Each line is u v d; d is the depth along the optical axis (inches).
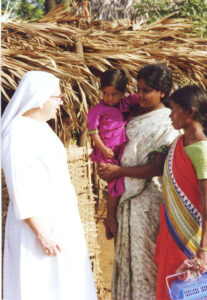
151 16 243.9
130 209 103.3
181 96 88.9
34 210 87.2
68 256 93.1
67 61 121.8
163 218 95.8
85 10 171.0
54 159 92.4
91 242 124.0
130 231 103.1
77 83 118.7
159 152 97.9
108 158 106.8
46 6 295.7
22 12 393.1
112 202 107.4
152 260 102.3
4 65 110.8
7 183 87.6
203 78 146.9
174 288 85.8
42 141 91.1
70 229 94.3
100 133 107.0
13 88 111.7
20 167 86.7
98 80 123.5
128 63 130.9
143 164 101.8
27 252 89.7
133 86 127.4
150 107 103.4
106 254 160.6
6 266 93.0
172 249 92.2
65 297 92.6
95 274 124.6
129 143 104.7
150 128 101.2
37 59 118.6
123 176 104.9
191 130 89.0
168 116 101.3
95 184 136.7
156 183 103.4
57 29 132.0
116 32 153.9
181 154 89.3
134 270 102.7
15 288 91.7
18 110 91.1
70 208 95.5
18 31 130.7
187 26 171.9
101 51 134.0
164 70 99.3
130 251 103.7
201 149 85.7
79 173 121.4
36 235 88.6
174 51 140.9
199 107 88.0
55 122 115.3
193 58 141.3
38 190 89.0
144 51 140.1
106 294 129.3
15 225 90.8
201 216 89.7
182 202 90.2
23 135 88.5
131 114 109.0
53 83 92.4
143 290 102.0
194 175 87.8
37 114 93.1
